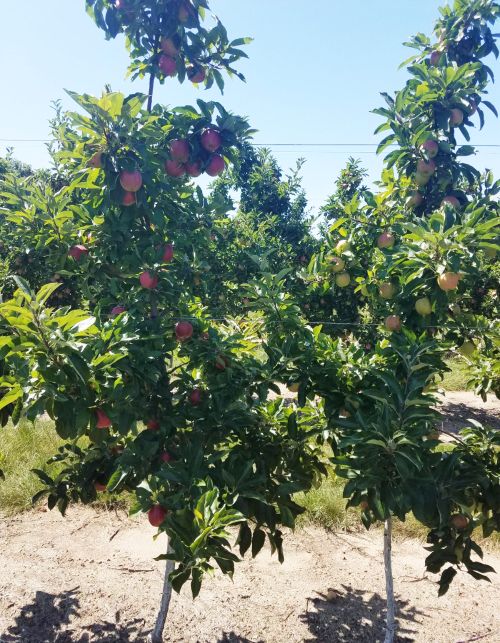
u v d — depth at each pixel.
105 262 3.13
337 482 5.51
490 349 3.43
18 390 2.03
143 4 2.78
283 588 4.01
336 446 3.05
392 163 3.95
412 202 3.94
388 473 2.47
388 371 2.52
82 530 4.83
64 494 3.28
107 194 2.71
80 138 2.75
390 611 3.25
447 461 2.56
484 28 3.92
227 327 3.60
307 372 2.83
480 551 2.60
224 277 8.90
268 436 3.09
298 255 9.96
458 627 3.55
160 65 2.96
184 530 2.02
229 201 3.61
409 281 2.87
